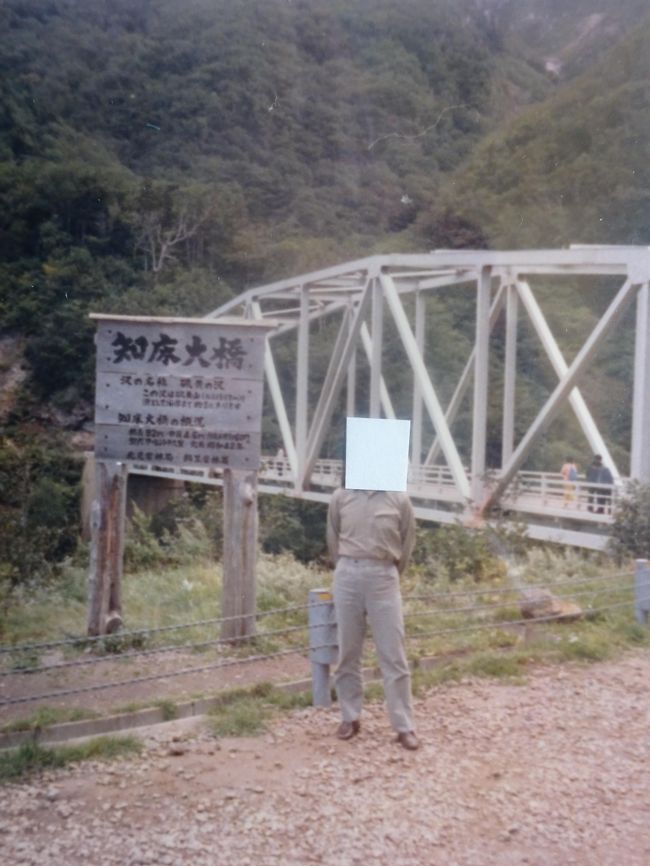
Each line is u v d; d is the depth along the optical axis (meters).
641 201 42.91
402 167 55.56
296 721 6.38
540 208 46.66
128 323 8.27
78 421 39.12
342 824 4.84
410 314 46.84
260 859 4.44
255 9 62.72
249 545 8.30
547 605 9.25
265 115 56.69
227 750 5.80
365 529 5.87
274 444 46.38
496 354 43.94
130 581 12.30
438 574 13.02
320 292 35.34
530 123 52.66
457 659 7.96
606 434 37.94
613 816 5.14
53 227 43.50
